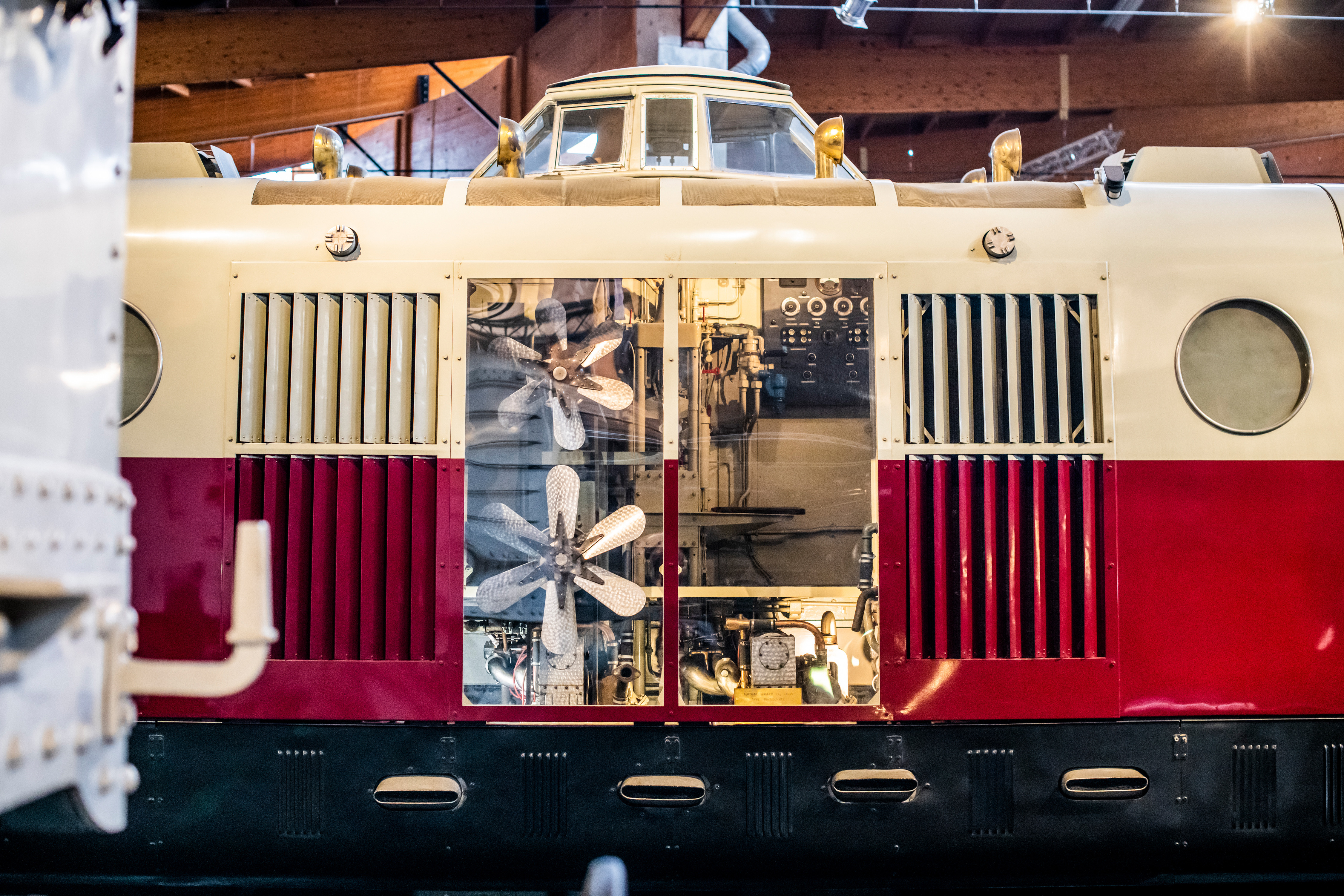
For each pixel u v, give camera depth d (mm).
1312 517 3932
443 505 3850
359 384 3906
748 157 4918
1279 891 4113
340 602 3838
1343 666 3898
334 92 14383
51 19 1737
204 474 3871
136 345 3918
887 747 3822
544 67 11703
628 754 3793
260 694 3797
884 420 3902
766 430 3932
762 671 3830
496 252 3926
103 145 1904
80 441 1812
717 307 3947
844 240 3967
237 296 3904
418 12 11875
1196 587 3891
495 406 3902
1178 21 12758
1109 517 3885
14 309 1625
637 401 3918
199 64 11609
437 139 14992
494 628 3832
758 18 12406
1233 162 4367
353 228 3957
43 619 1622
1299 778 3883
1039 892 4074
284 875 3844
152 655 3818
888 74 12953
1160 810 3844
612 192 4074
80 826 3779
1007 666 3842
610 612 3857
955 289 3947
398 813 3783
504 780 3789
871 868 3836
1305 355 3979
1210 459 3928
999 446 3912
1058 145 14352
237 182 4102
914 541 3877
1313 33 12891
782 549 3895
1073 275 3953
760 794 3787
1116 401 3922
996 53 13016
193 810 3791
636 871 3812
